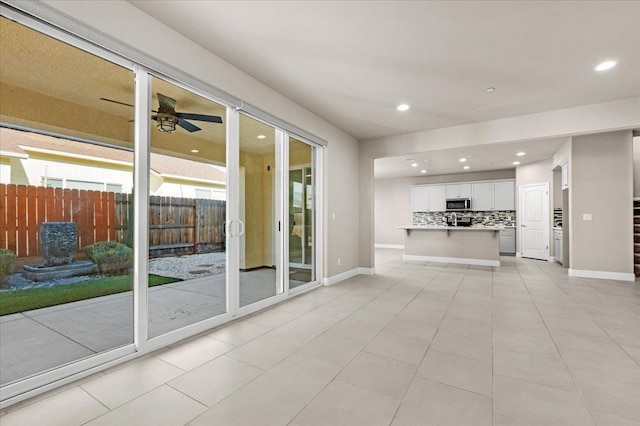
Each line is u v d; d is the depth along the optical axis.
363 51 2.78
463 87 3.52
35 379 1.74
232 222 3.09
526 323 2.96
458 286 4.63
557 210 7.22
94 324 2.89
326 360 2.20
